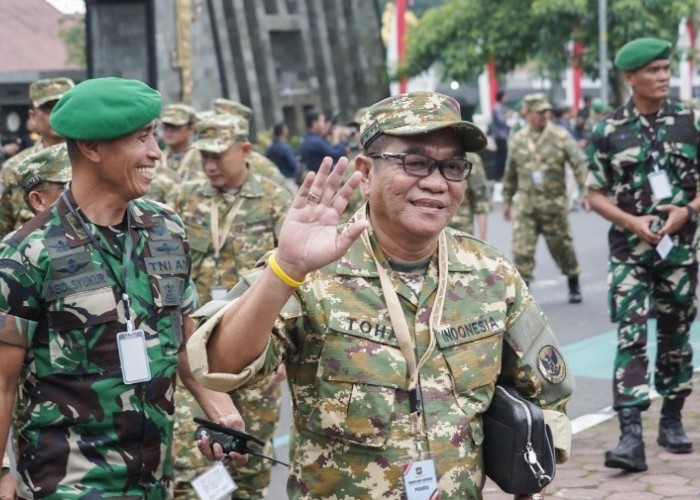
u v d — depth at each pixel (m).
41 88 7.43
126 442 4.24
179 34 27.30
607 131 7.82
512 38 32.59
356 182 3.61
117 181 4.27
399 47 37.84
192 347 3.64
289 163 20.80
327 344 3.80
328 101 37.78
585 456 7.96
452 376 3.89
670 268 7.76
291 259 3.54
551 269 18.30
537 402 4.13
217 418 4.64
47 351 4.21
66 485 4.18
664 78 7.62
